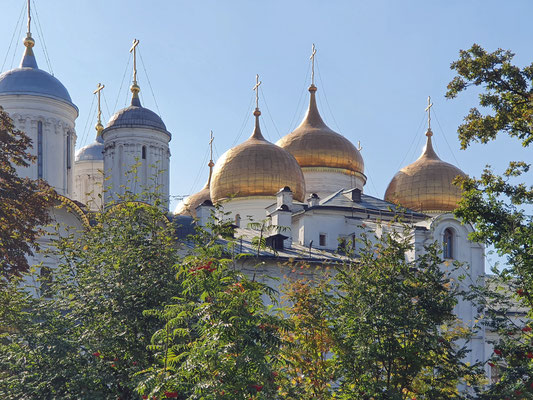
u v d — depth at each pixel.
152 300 30.70
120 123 66.12
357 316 30.23
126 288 30.61
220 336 23.38
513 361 30.03
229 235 27.59
